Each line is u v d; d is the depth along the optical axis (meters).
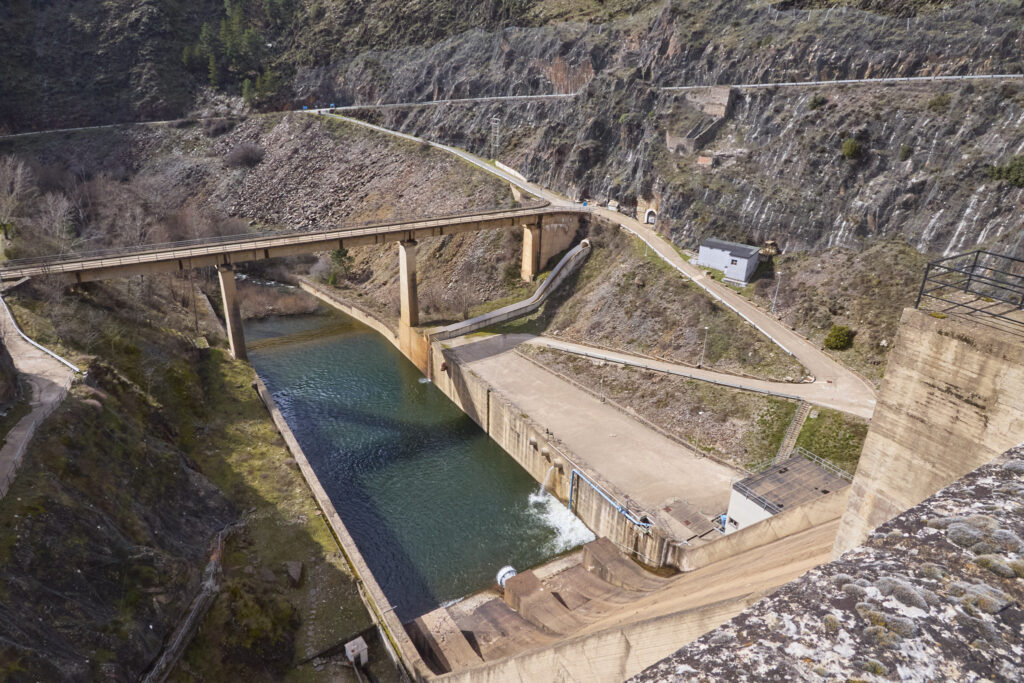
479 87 138.75
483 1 148.25
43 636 32.22
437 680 37.06
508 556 57.09
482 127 129.75
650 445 63.16
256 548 49.12
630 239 89.12
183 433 61.47
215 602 42.59
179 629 39.34
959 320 16.09
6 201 90.50
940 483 17.11
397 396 83.81
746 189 83.06
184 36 172.38
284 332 100.88
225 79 168.38
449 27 155.25
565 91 123.94
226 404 69.31
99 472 44.81
